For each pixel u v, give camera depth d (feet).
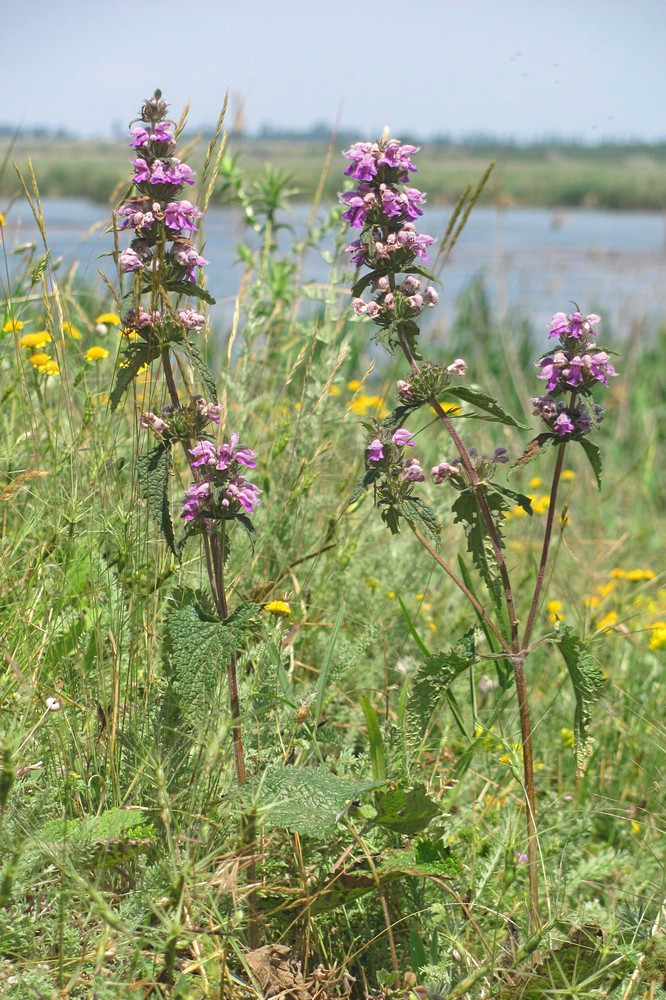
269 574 11.62
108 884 7.63
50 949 6.95
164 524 7.29
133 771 8.07
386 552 12.99
